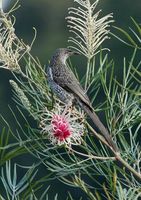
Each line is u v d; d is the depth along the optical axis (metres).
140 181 10.19
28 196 9.34
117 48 39.44
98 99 27.89
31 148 9.68
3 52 10.23
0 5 10.33
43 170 28.03
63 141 9.91
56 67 12.19
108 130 10.43
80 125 10.02
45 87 10.48
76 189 22.42
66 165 9.76
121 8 44.62
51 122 9.94
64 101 11.48
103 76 10.12
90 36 10.24
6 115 40.25
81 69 37.72
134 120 10.09
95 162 10.41
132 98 10.65
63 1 53.94
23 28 52.47
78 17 10.29
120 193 9.30
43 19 52.97
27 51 10.33
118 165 10.32
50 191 30.45
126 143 10.05
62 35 52.41
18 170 27.38
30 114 10.09
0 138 9.50
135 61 27.89
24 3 53.03
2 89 43.09
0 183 21.17
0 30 10.23
